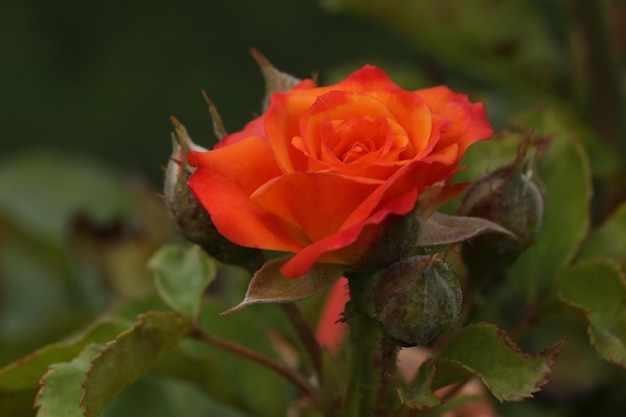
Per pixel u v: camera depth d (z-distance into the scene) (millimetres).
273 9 1287
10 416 594
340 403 582
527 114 631
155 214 718
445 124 527
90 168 831
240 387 618
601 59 681
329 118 531
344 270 536
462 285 590
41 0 1366
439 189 524
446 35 689
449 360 547
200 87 1269
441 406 586
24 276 750
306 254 516
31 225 751
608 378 670
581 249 622
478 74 707
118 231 714
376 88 548
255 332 625
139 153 1264
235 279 654
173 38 1305
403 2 684
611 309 587
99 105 1286
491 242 573
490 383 545
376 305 539
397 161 523
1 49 1317
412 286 534
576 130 662
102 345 578
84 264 714
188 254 612
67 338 656
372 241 530
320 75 1183
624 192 673
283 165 524
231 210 528
